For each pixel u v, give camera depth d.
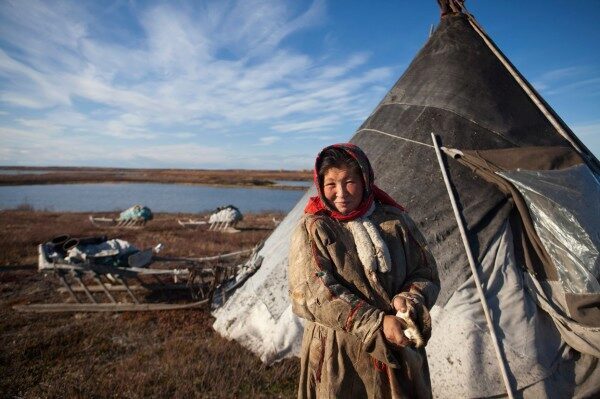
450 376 3.48
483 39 5.72
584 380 3.31
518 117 4.89
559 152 3.96
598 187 3.81
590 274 3.40
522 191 3.89
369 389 1.56
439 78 5.37
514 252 3.84
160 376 4.65
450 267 3.88
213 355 5.02
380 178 4.82
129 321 6.45
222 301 6.53
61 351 5.41
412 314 1.39
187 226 19.58
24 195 53.53
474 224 3.97
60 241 7.59
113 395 4.30
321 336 1.69
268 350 4.79
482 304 3.58
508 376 3.29
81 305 6.91
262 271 5.76
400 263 1.65
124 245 7.90
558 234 3.63
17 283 8.94
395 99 5.66
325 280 1.52
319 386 1.64
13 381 4.63
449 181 4.27
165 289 8.14
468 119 4.84
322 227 1.65
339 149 1.70
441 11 6.35
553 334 3.53
